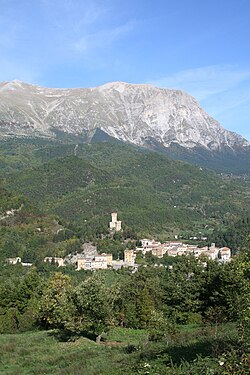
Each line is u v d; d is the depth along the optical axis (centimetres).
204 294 4609
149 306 5369
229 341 2225
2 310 6388
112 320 4188
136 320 5309
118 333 4788
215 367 1653
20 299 6619
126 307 5409
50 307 5253
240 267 1880
